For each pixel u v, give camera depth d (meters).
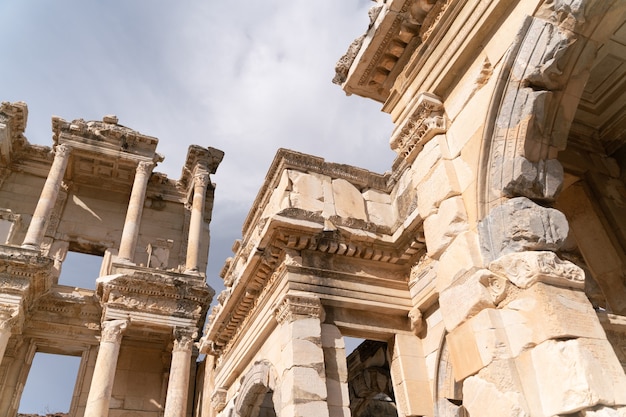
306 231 10.34
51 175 25.36
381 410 18.48
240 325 13.55
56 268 25.77
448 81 6.64
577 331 4.40
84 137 27.84
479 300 5.06
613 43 7.08
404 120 7.11
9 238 23.09
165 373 24.72
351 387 14.41
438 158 6.33
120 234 28.53
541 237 5.02
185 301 23.41
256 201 13.65
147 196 30.11
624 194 7.96
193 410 22.36
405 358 10.14
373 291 10.62
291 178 11.58
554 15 5.26
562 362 4.27
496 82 5.66
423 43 7.03
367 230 11.07
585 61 5.35
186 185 31.42
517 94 5.45
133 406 23.44
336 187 11.93
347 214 11.51
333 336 9.89
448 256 5.74
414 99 6.95
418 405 9.59
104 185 29.81
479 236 5.46
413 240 10.61
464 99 6.26
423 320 10.50
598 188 7.90
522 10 5.60
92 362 23.88
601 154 8.36
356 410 14.12
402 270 11.20
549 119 5.46
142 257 27.61
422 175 6.63
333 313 10.22
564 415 4.18
